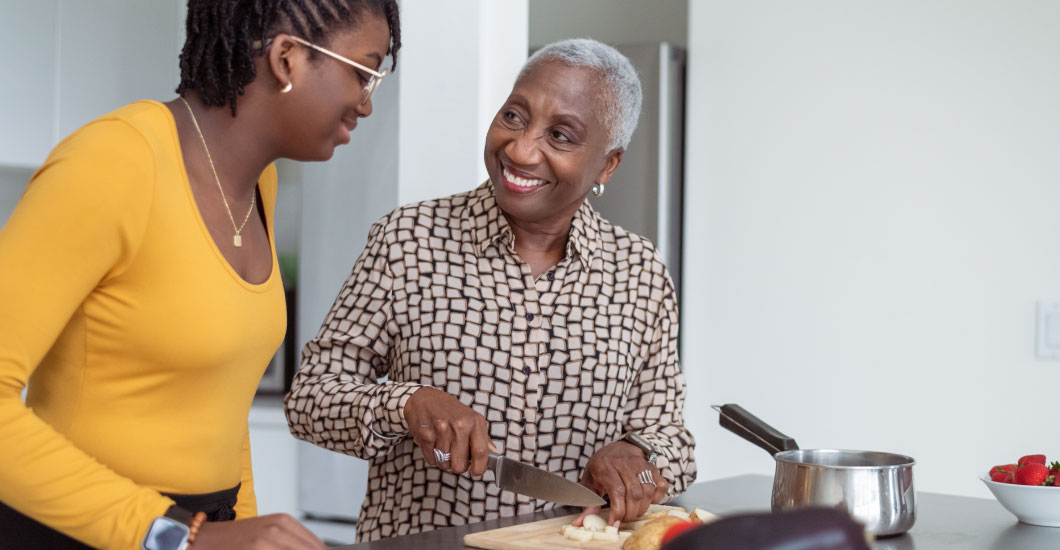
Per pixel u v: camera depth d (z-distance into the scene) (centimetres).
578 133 133
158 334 97
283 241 320
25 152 276
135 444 100
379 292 142
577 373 145
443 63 207
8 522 99
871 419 269
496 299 143
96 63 289
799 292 276
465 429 118
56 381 98
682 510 130
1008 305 255
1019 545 118
